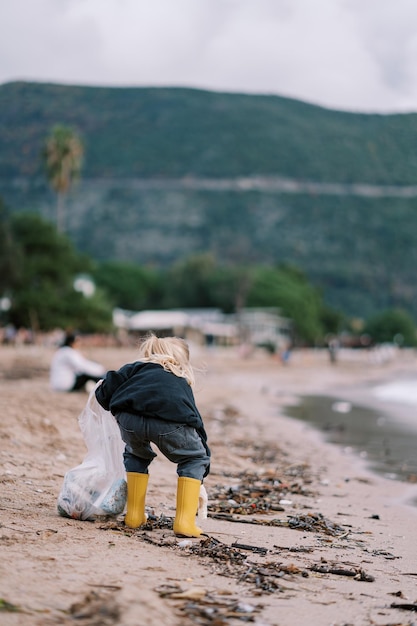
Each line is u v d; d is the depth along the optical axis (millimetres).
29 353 40469
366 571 4578
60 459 7852
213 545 4730
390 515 6844
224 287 130500
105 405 5180
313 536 5594
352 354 115062
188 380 5137
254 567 4297
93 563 3996
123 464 5316
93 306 64562
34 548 4195
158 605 3350
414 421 17328
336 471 9688
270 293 129000
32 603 3285
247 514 6352
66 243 69375
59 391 15289
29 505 5500
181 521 4984
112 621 3141
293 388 32875
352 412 20000
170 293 138000
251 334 109062
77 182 74750
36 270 63312
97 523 5125
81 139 73688
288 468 9672
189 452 5027
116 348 62500
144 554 4332
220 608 3520
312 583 4133
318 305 147000
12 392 14695
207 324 92625
